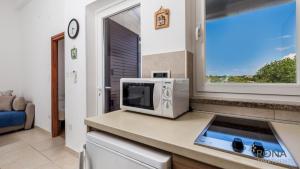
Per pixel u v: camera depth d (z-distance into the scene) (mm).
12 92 4094
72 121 2527
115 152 926
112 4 2148
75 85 2449
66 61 2600
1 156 2430
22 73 4367
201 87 1517
